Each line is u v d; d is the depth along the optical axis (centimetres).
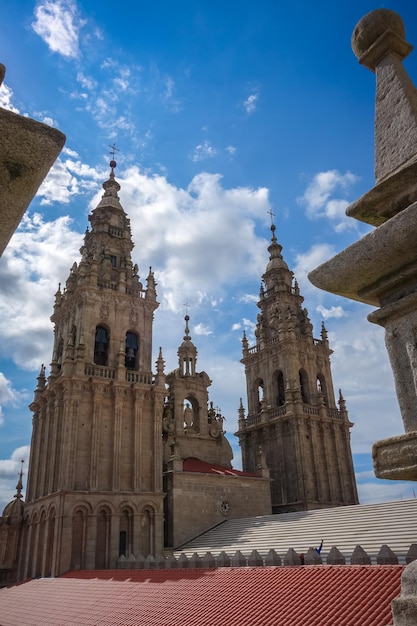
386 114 618
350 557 3042
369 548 3453
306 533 4369
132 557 4672
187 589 3173
